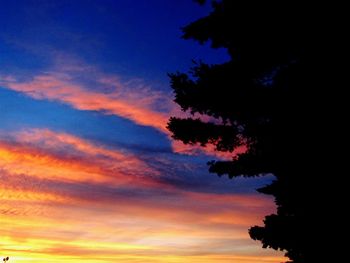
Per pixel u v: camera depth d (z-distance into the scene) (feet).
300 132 23.08
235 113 26.78
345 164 21.85
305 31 23.56
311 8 22.52
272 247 25.45
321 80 22.56
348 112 21.94
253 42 25.26
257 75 26.61
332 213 22.09
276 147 24.54
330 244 22.21
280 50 25.12
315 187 22.57
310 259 23.36
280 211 25.46
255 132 25.77
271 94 24.66
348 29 22.17
